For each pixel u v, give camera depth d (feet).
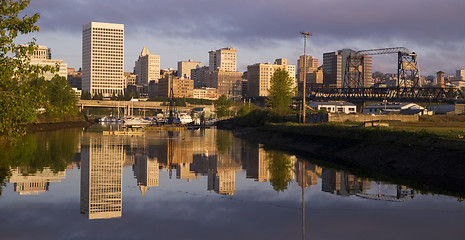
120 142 308.40
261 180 146.51
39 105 98.17
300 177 151.64
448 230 84.58
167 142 316.60
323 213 98.63
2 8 89.76
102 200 111.24
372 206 105.50
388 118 380.78
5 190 121.70
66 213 96.84
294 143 278.87
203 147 275.59
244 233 82.64
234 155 227.40
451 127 282.77
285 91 469.57
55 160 189.98
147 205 106.32
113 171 163.12
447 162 149.48
